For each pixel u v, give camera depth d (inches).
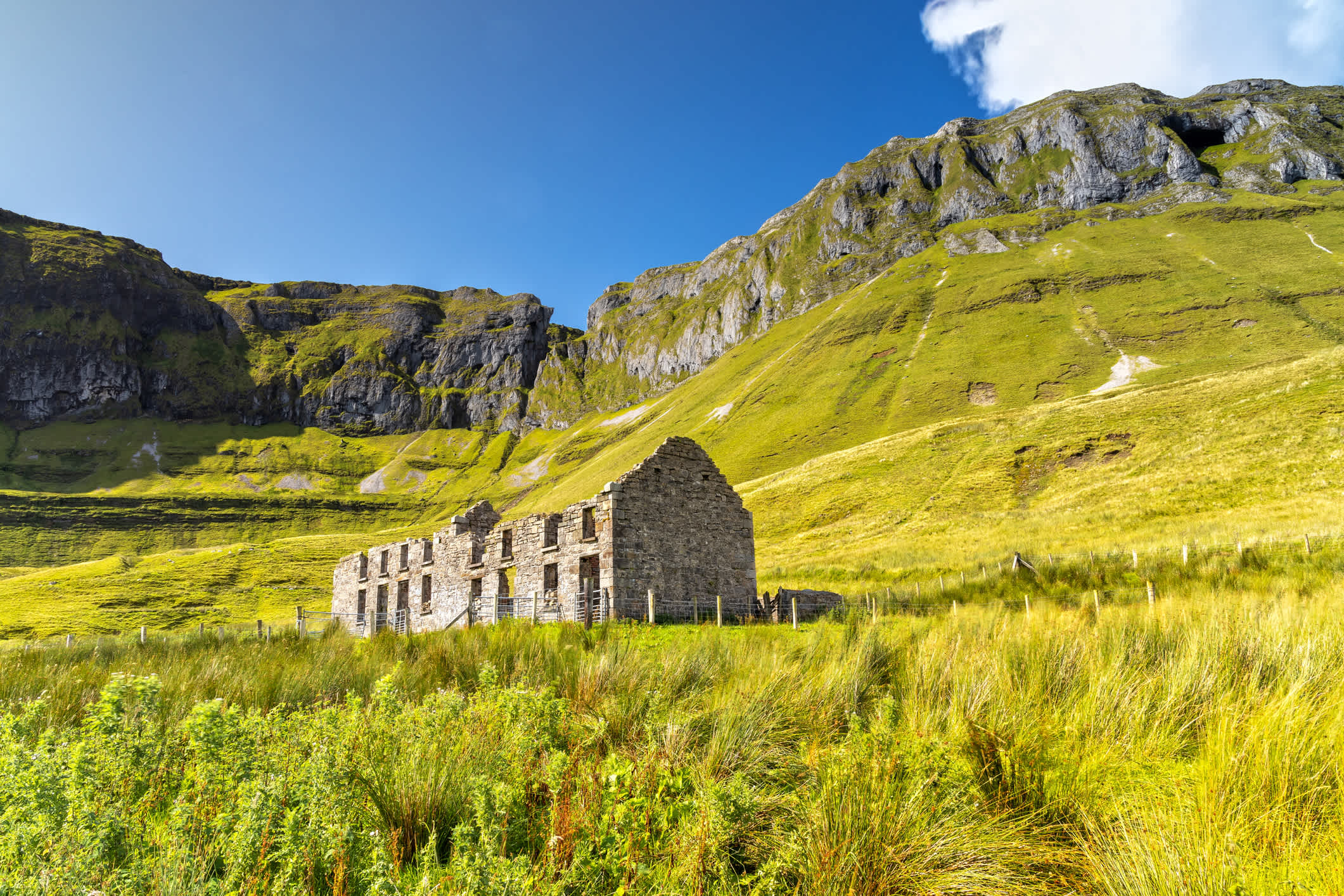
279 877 167.3
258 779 209.6
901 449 3147.1
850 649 400.8
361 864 183.3
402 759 241.1
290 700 378.6
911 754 229.8
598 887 178.9
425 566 1363.2
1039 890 183.0
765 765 269.0
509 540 1188.5
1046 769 231.3
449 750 249.6
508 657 463.2
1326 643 305.6
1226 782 195.2
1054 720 267.6
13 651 700.0
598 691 352.5
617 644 443.5
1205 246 6333.7
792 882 191.0
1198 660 305.3
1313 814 180.9
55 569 4015.8
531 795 224.4
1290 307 4756.4
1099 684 285.7
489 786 214.4
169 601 3346.5
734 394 6973.4
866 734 251.8
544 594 1064.2
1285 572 837.8
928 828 202.1
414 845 207.0
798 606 1060.5
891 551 1925.4
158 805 222.1
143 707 261.1
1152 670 322.3
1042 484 2269.9
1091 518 1743.4
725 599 1067.9
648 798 217.0
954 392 4945.9
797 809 217.5
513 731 265.6
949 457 2832.2
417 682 420.8
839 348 6569.9
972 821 207.3
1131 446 2268.7
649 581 980.6
